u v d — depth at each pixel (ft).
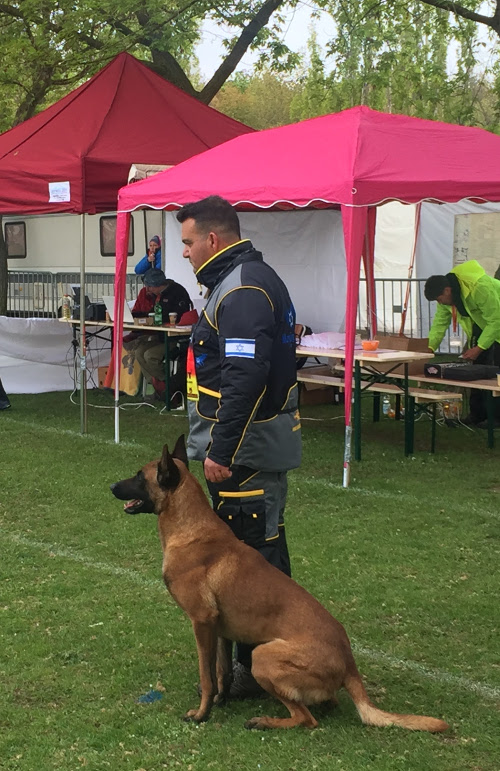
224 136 36.86
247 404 10.42
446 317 28.04
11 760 10.19
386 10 46.50
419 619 14.38
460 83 48.01
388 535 18.67
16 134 33.78
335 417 32.37
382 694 11.77
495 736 10.57
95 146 31.04
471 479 23.22
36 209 29.30
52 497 21.75
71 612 14.67
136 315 34.32
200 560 10.67
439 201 23.76
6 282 47.42
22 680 12.26
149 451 26.32
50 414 32.73
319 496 21.58
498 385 25.25
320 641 10.16
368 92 52.29
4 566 16.98
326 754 10.07
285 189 23.38
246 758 10.05
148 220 43.96
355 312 22.03
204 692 10.89
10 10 44.37
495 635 13.75
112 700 11.69
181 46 46.11
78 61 44.34
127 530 19.17
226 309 10.61
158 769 9.95
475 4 44.60
